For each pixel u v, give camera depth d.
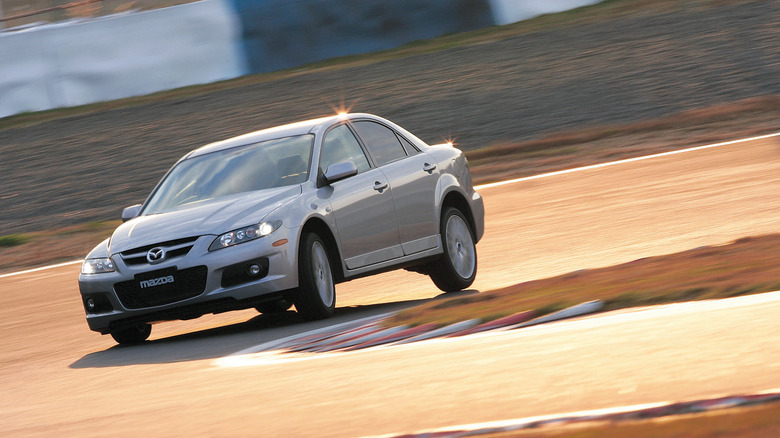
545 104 87.06
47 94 109.56
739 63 89.69
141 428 13.06
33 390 19.94
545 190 54.62
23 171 89.81
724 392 10.06
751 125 68.94
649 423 8.16
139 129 97.25
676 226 38.12
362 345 19.09
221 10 113.19
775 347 11.91
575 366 12.86
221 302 25.67
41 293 43.72
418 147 32.91
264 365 18.06
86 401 16.83
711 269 20.38
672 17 109.81
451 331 18.78
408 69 104.88
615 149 66.94
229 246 25.78
